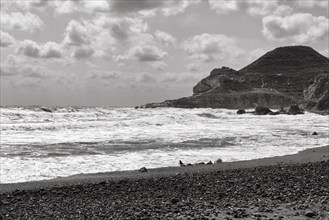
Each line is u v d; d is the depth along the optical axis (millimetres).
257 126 48219
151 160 20625
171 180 15273
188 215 9914
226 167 18812
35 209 10922
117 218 9742
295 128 46281
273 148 26672
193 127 42562
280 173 16703
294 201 11562
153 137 30844
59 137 28719
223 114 87375
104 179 15555
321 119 69875
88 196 12648
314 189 13336
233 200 11773
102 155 21609
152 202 11609
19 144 24391
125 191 13359
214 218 9602
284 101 157000
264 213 10109
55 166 18172
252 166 19156
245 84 191500
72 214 10289
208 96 164125
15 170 16984
